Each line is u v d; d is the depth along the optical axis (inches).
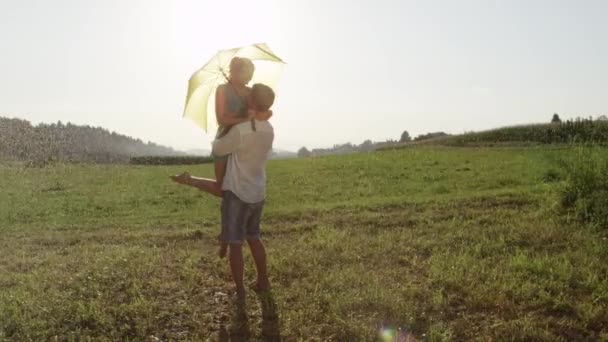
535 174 535.2
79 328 204.8
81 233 405.7
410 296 225.6
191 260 286.0
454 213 379.9
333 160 885.8
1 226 443.8
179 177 221.3
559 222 333.1
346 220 381.7
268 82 224.1
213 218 446.6
